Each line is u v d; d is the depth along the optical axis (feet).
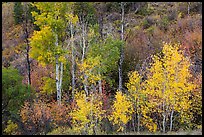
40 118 77.71
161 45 105.40
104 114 81.46
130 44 106.83
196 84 78.64
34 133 76.18
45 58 86.28
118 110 72.49
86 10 98.22
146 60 100.58
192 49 100.78
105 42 93.66
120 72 93.20
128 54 103.96
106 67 90.74
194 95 79.00
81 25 97.71
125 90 92.27
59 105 81.76
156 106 79.30
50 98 97.25
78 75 96.99
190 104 79.10
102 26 108.58
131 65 102.12
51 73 106.73
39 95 94.12
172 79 71.46
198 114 80.74
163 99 73.77
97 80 89.97
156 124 79.92
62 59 85.56
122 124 79.82
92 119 75.36
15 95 75.87
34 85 104.12
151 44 106.42
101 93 86.22
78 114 72.59
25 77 107.96
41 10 86.63
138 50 104.78
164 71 71.51
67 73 98.99
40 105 79.71
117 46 91.76
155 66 72.49
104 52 89.51
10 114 76.18
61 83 90.22
